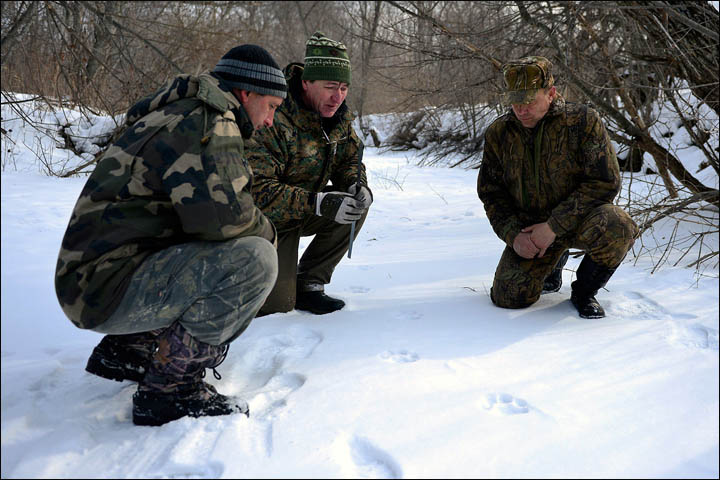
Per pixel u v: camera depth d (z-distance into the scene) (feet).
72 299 5.93
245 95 6.84
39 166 24.85
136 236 5.99
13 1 22.88
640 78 15.62
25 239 13.88
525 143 9.36
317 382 7.23
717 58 13.78
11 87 27.14
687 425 6.24
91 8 23.16
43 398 6.85
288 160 9.35
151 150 5.94
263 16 47.39
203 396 6.53
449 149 38.42
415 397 6.84
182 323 6.22
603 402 6.72
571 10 14.23
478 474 5.48
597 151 8.97
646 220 13.12
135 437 6.08
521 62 8.79
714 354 7.86
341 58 9.02
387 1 15.99
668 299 9.87
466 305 9.96
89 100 25.62
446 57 16.96
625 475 5.46
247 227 6.35
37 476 5.40
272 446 5.90
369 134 51.19
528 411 6.56
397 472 5.54
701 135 15.17
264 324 9.23
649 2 13.42
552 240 9.24
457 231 16.02
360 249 14.52
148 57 32.22
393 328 9.02
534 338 8.53
